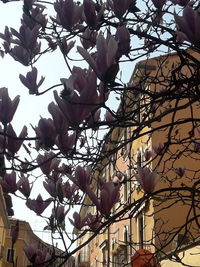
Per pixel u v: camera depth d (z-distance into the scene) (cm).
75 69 249
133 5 344
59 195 370
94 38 381
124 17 347
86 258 4219
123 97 351
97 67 243
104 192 293
